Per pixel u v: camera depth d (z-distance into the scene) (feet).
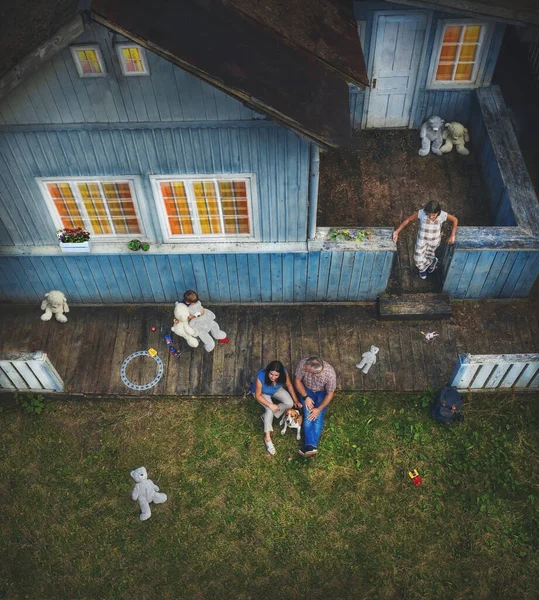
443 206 33.99
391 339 30.63
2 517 26.16
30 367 27.30
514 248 28.25
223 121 23.43
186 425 28.48
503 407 28.32
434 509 25.81
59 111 23.11
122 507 26.25
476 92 34.22
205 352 30.58
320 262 29.19
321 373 26.30
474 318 31.17
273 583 24.38
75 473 27.25
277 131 23.71
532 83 39.17
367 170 35.47
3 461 27.63
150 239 28.73
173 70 21.61
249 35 22.70
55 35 19.95
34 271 30.25
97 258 29.22
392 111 35.91
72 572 24.80
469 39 32.04
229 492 26.53
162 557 25.07
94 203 27.14
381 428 28.02
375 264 29.25
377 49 32.60
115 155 24.93
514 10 29.37
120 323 31.78
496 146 32.01
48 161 25.14
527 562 24.52
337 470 26.94
